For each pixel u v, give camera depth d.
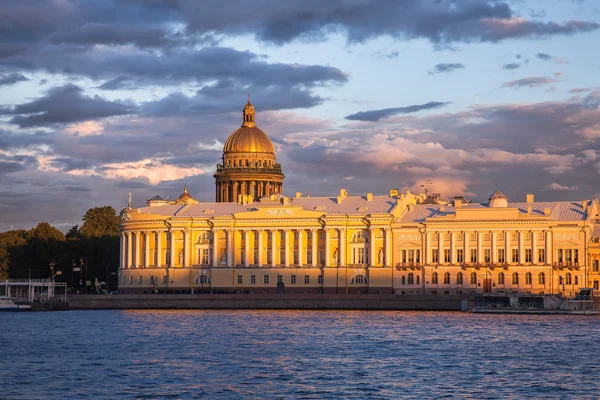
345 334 155.50
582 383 107.88
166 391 103.19
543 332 157.12
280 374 113.88
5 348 138.50
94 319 189.75
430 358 126.88
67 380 109.81
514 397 100.25
